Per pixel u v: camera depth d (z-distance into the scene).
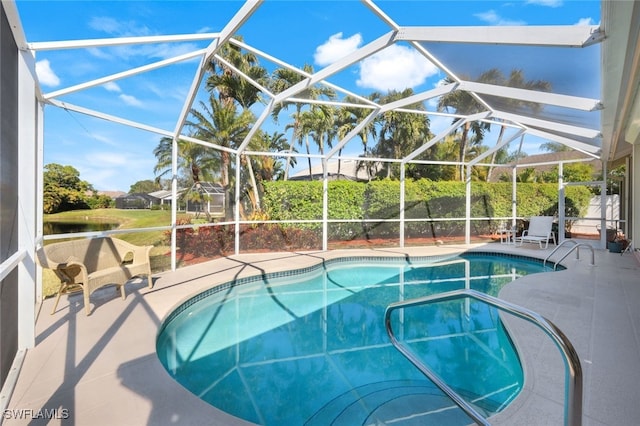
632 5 2.49
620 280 6.21
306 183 11.16
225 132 11.09
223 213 10.26
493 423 2.24
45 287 4.98
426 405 3.12
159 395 2.55
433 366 3.88
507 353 3.99
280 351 4.29
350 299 6.45
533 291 5.46
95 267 4.89
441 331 4.93
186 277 6.40
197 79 5.41
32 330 3.30
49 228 5.05
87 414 2.32
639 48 3.16
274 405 3.16
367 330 4.98
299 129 18.25
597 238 13.34
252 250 10.24
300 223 11.04
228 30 4.37
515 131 11.10
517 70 5.06
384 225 12.84
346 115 18.64
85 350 3.29
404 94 16.22
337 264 9.24
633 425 2.22
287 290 6.99
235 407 3.12
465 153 18.84
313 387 3.46
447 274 8.47
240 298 6.45
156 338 3.64
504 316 4.29
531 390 2.62
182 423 2.24
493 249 10.49
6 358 2.74
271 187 10.84
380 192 12.58
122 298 4.86
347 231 12.14
